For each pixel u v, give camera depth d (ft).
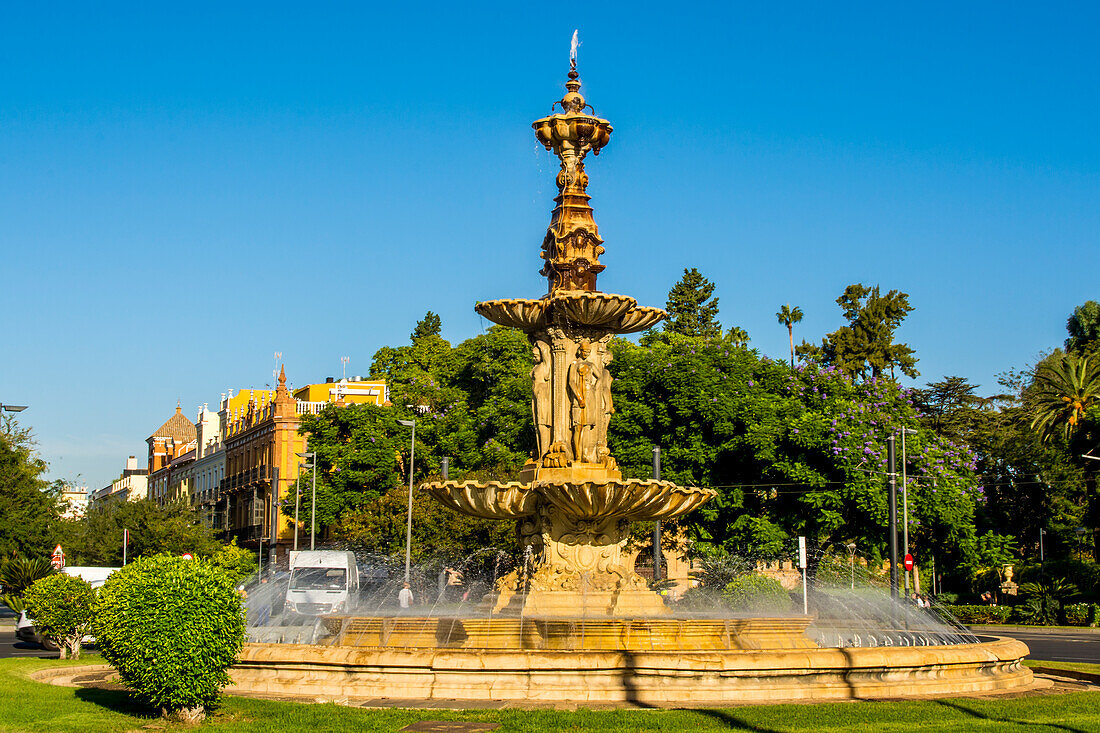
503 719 36.35
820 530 122.83
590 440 56.90
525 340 169.37
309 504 166.40
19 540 153.28
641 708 39.06
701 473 124.16
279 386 238.07
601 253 59.21
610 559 55.77
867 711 37.99
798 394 131.03
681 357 125.59
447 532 142.31
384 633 50.49
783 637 51.06
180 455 338.75
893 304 224.74
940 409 234.99
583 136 60.23
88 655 67.56
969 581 172.35
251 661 44.91
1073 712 38.58
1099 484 164.86
